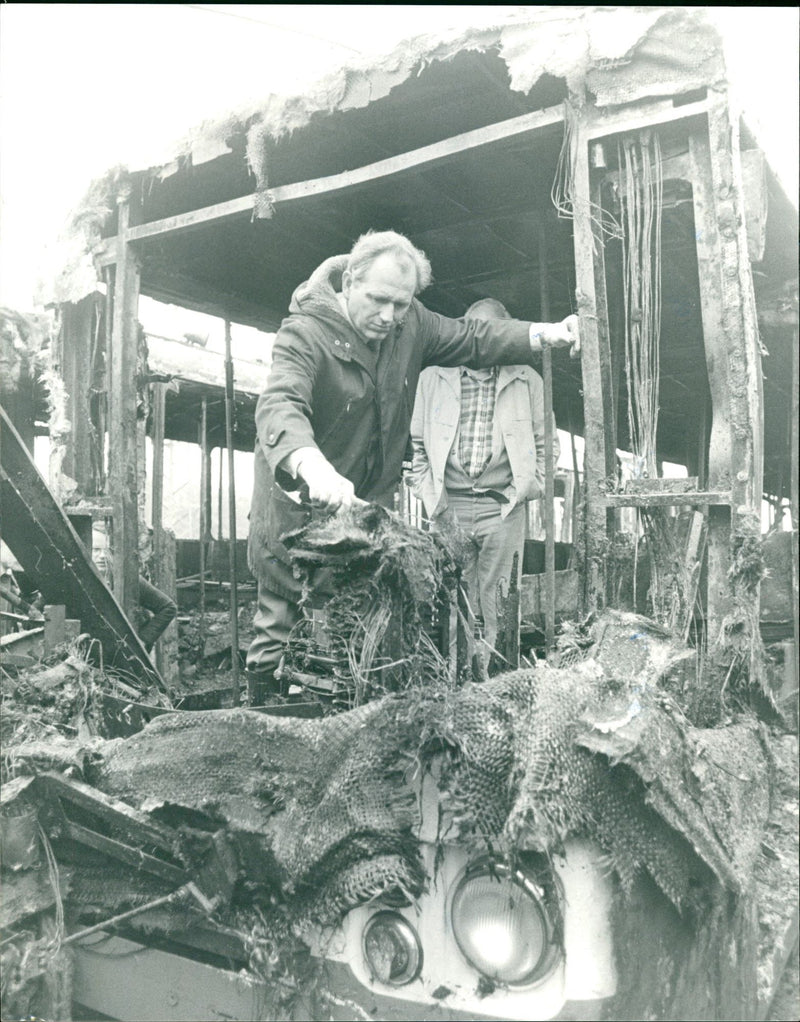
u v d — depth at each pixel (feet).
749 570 7.82
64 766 6.68
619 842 4.95
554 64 9.04
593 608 8.43
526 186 12.82
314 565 6.11
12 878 6.52
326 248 14.78
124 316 13.47
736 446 7.95
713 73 8.23
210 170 12.59
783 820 6.91
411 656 5.96
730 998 5.53
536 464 13.08
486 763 5.16
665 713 5.64
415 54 10.07
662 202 8.98
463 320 10.77
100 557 14.87
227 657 22.94
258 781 6.06
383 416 9.89
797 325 6.79
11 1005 6.37
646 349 8.79
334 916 5.47
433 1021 5.34
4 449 9.73
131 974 6.49
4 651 9.75
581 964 4.96
